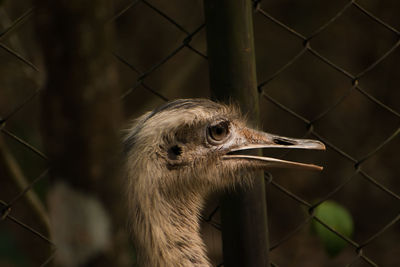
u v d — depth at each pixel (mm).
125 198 4316
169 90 7102
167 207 4590
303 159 14094
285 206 13883
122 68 13500
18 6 7836
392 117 14172
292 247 13148
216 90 3967
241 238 4176
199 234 4773
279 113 14156
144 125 4621
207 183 4738
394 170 13969
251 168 4801
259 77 14109
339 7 14305
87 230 1794
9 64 6172
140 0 4348
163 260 4453
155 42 13797
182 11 13867
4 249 9656
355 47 14484
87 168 1752
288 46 14328
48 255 4898
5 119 4180
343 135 14250
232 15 3822
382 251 12992
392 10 14109
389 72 14266
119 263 1861
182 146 4637
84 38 1688
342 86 14484
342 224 4828
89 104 1722
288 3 14367
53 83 1707
